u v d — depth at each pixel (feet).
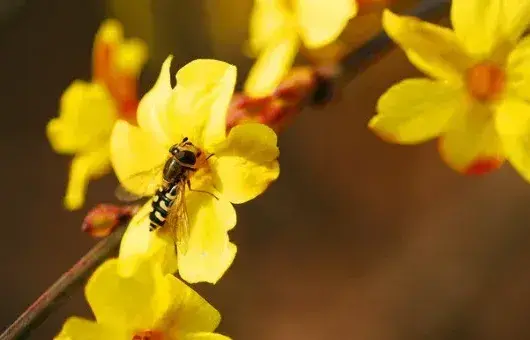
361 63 0.83
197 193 0.78
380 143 1.64
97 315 0.78
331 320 1.56
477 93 0.79
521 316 1.49
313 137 1.67
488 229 1.55
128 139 0.80
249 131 0.77
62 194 1.72
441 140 0.79
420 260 1.57
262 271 1.61
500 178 1.56
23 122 1.79
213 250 0.77
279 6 0.85
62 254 1.66
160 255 0.78
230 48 1.46
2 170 1.75
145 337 0.78
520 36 0.78
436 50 0.78
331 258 1.61
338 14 0.81
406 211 1.61
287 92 0.82
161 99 0.79
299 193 1.65
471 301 1.52
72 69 1.80
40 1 1.85
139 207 0.81
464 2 0.78
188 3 1.45
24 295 1.62
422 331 1.52
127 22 1.41
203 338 0.78
